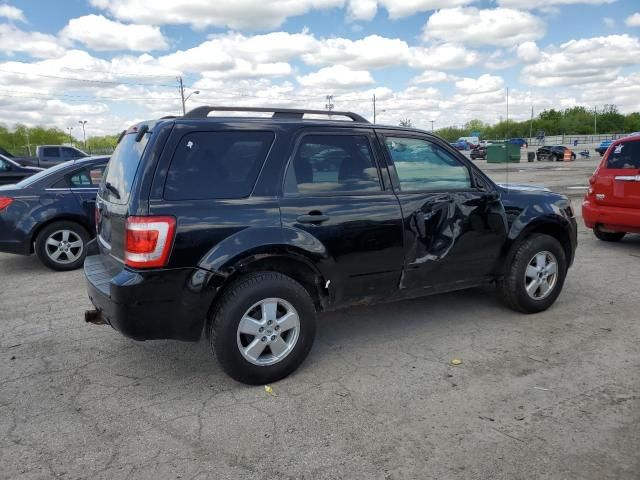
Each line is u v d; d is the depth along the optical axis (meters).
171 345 4.58
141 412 3.45
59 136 92.69
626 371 3.90
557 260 5.16
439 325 4.93
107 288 3.53
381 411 3.39
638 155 7.58
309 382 3.82
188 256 3.41
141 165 3.45
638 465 2.80
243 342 3.71
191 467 2.86
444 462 2.85
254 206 3.65
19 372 4.09
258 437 3.13
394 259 4.23
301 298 3.82
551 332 4.70
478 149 52.78
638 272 6.73
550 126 109.19
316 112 4.20
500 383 3.74
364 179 4.16
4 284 6.65
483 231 4.69
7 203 6.86
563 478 2.71
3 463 2.92
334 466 2.84
